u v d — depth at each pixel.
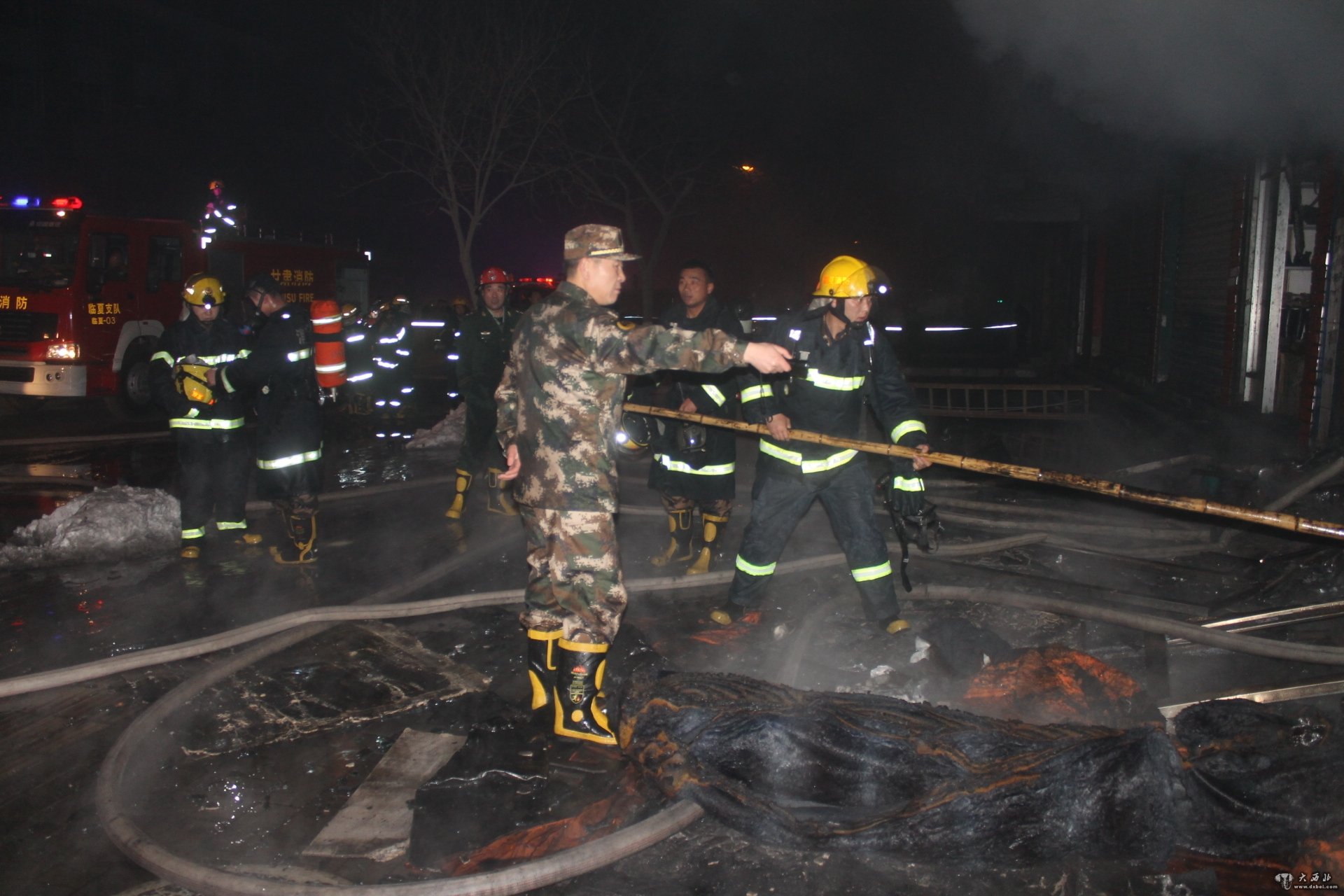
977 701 3.48
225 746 3.55
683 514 5.48
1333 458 5.75
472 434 6.87
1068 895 2.55
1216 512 3.09
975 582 5.21
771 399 4.18
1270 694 3.42
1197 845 2.67
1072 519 6.38
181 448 5.77
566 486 3.27
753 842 2.77
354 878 2.76
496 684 4.07
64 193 25.72
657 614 4.88
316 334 5.54
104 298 11.88
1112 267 13.66
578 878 2.64
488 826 2.93
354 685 4.05
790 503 4.34
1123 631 4.46
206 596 5.21
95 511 6.02
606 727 3.34
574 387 3.24
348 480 8.51
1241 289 8.39
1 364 11.67
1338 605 4.16
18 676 4.10
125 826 2.85
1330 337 6.70
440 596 5.23
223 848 2.92
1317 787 2.67
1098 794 2.63
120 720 3.79
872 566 4.33
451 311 10.97
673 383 5.31
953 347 18.89
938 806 2.68
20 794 3.23
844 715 3.03
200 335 5.73
